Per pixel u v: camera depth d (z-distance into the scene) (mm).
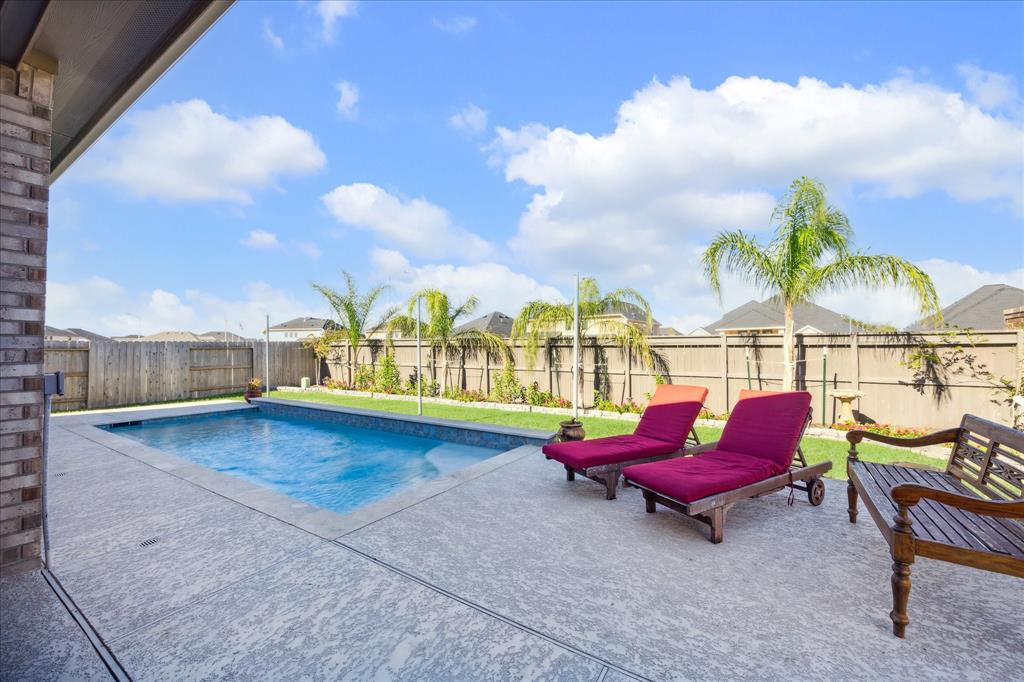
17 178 2883
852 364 8477
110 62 3023
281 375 17312
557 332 12094
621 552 3285
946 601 2666
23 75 2904
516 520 3895
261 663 2131
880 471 3723
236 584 2809
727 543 3455
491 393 13500
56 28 2709
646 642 2289
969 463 3615
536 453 6375
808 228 8125
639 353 10898
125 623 2426
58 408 11781
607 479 4480
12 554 2918
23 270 2922
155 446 8906
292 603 2609
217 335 28875
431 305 14242
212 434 9867
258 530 3623
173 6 2553
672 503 3559
